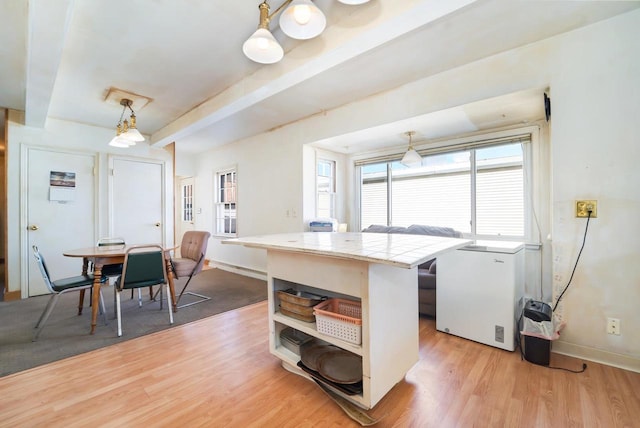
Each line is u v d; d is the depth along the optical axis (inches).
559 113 83.4
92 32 81.4
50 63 88.2
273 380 72.1
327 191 174.9
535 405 61.8
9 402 63.5
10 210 143.9
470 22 77.3
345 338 62.4
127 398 65.1
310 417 59.2
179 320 112.7
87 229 167.0
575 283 82.0
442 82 105.3
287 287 83.0
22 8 71.6
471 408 61.2
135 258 101.7
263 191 182.9
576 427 55.4
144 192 190.1
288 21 63.4
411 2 64.8
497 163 128.2
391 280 64.6
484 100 96.8
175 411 60.9
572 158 81.9
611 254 77.4
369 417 58.1
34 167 151.0
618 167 76.2
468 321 94.1
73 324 108.0
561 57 83.2
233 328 105.0
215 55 94.1
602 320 78.6
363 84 115.0
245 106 119.3
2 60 95.9
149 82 112.8
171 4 71.0
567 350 83.3
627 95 74.9
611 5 71.7
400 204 161.6
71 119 158.1
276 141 173.2
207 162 235.1
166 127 168.2
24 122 147.5
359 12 73.7
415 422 57.1
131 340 94.9
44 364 79.5
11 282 143.2
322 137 146.9
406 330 69.9
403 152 158.9
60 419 58.3
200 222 245.6
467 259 94.6
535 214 117.4
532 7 71.9
